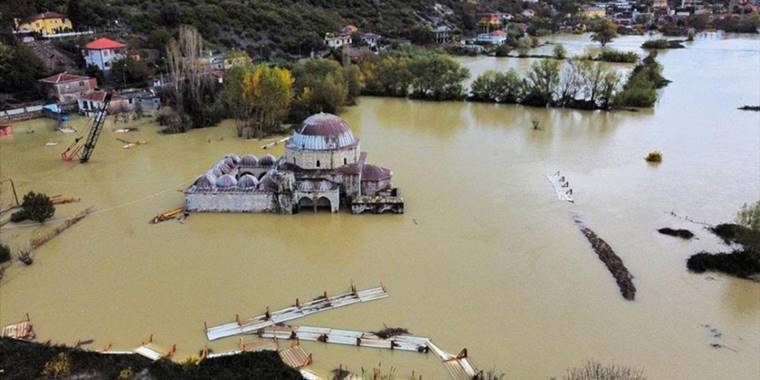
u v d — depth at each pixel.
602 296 60.28
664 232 75.12
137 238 75.12
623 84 170.88
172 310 58.41
